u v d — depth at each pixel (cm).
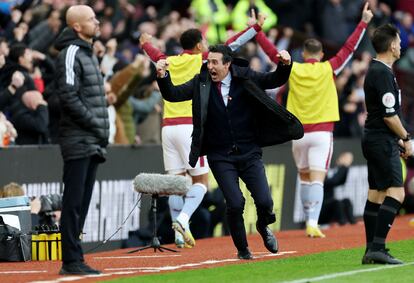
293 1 6481
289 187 5003
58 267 3002
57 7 4584
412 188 5447
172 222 3756
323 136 4038
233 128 2872
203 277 2609
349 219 5181
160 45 4859
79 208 2639
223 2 6272
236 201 2900
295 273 2689
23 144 3919
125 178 4069
